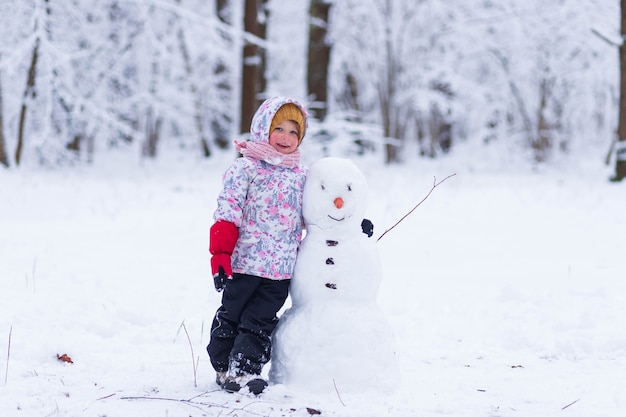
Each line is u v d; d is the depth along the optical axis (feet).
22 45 47.32
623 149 46.24
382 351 10.09
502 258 22.47
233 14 72.23
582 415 9.25
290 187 10.40
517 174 59.57
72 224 29.60
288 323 10.21
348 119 67.97
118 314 15.15
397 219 32.14
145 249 23.88
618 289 17.21
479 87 71.61
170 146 95.04
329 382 9.81
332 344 9.89
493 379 11.18
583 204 35.73
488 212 34.01
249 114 50.52
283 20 73.77
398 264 22.13
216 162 67.10
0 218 31.07
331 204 10.17
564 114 71.97
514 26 66.13
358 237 10.43
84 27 55.16
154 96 69.05
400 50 68.28
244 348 9.95
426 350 13.41
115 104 60.90
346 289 10.12
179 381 10.77
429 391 10.37
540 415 9.27
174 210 35.68
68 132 61.52
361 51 70.03
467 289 18.25
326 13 60.44
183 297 17.04
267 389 9.80
